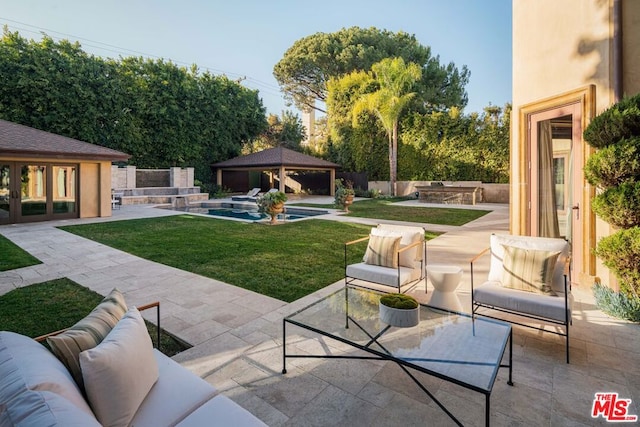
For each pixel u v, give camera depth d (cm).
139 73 2169
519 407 241
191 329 361
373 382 272
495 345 247
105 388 161
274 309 416
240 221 1188
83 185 1269
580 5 465
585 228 466
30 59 1731
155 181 2175
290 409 240
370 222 1166
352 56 2594
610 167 359
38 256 683
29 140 1170
